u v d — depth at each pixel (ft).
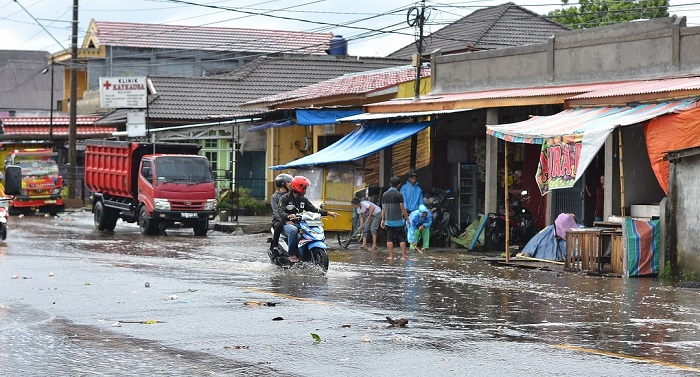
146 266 65.57
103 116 186.19
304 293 50.24
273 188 136.15
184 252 79.87
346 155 90.12
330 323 39.88
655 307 46.29
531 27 135.23
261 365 31.32
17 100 269.03
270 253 64.18
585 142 60.85
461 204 91.40
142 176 105.40
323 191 95.96
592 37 80.79
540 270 65.92
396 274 61.93
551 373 30.07
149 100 160.76
